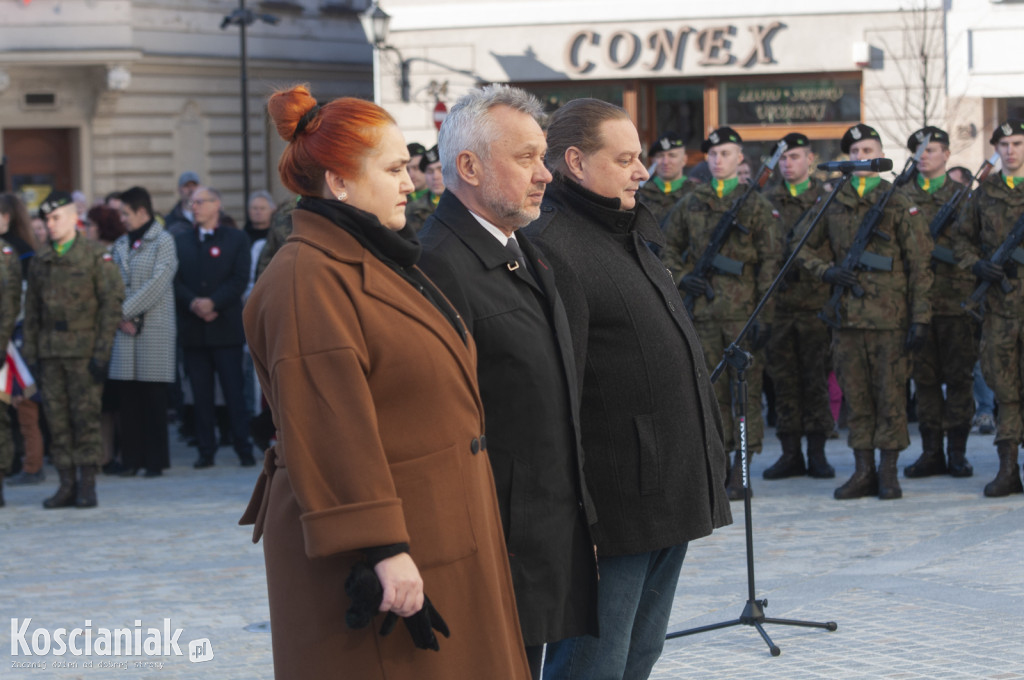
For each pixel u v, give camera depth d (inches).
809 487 451.2
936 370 461.1
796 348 471.8
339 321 143.3
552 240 187.3
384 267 149.4
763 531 378.3
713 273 432.1
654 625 198.1
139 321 533.0
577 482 172.1
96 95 1159.0
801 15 873.5
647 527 185.9
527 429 167.6
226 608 315.9
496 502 158.1
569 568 170.6
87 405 469.1
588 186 193.0
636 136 194.4
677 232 445.7
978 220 424.5
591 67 909.2
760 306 282.2
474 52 929.5
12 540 409.7
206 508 458.9
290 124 151.9
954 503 409.7
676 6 891.4
